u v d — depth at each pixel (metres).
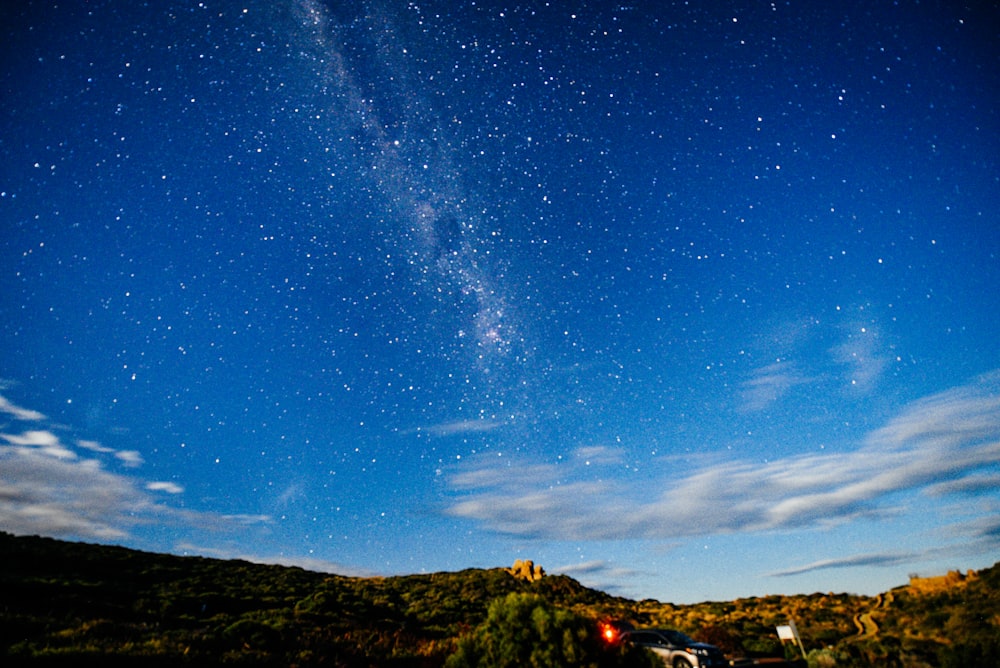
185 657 12.91
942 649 17.97
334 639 18.02
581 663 8.79
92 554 36.78
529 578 53.59
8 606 18.61
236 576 38.44
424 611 31.75
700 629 25.12
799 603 41.03
